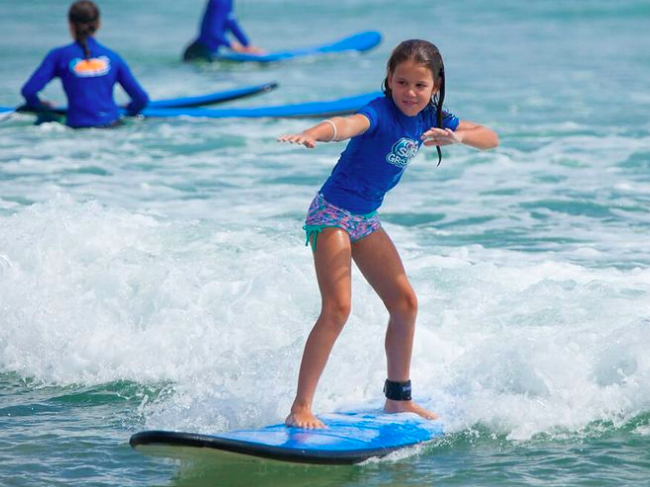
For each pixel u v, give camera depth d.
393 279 18.11
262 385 19.75
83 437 18.50
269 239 27.62
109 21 110.44
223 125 49.28
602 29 91.00
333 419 18.33
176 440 15.86
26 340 22.58
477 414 18.72
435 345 20.98
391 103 17.38
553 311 22.41
